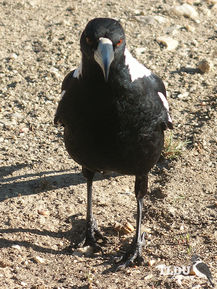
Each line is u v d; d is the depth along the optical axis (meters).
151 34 12.46
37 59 11.73
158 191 8.67
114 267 7.40
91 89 6.75
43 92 10.88
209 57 11.75
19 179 8.98
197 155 9.34
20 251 7.62
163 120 7.11
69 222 8.16
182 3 13.50
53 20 12.93
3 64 11.59
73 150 7.29
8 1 13.59
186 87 10.88
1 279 7.12
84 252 7.70
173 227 8.01
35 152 9.55
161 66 11.49
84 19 12.93
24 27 12.72
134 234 8.00
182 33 12.54
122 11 13.23
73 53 11.84
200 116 10.15
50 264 7.44
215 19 13.02
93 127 6.89
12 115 10.34
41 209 8.38
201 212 8.23
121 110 6.79
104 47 6.49
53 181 8.94
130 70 6.71
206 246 7.57
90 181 7.84
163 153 9.31
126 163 7.16
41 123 10.18
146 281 7.02
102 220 8.22
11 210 8.34
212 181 8.81
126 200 8.59
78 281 7.10
